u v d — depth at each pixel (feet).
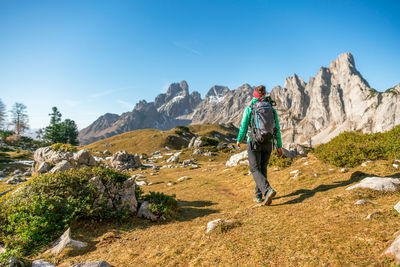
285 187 24.94
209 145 211.82
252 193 28.04
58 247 14.94
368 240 8.80
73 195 21.22
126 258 12.41
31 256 14.56
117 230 18.80
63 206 20.04
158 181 65.00
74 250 14.56
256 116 16.44
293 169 32.53
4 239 16.02
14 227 16.84
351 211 12.85
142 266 11.08
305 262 8.38
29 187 21.40
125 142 287.28
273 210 16.33
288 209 15.94
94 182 22.54
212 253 10.80
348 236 9.56
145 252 12.91
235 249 10.61
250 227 13.07
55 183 21.53
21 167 171.63
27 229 16.30
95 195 22.12
